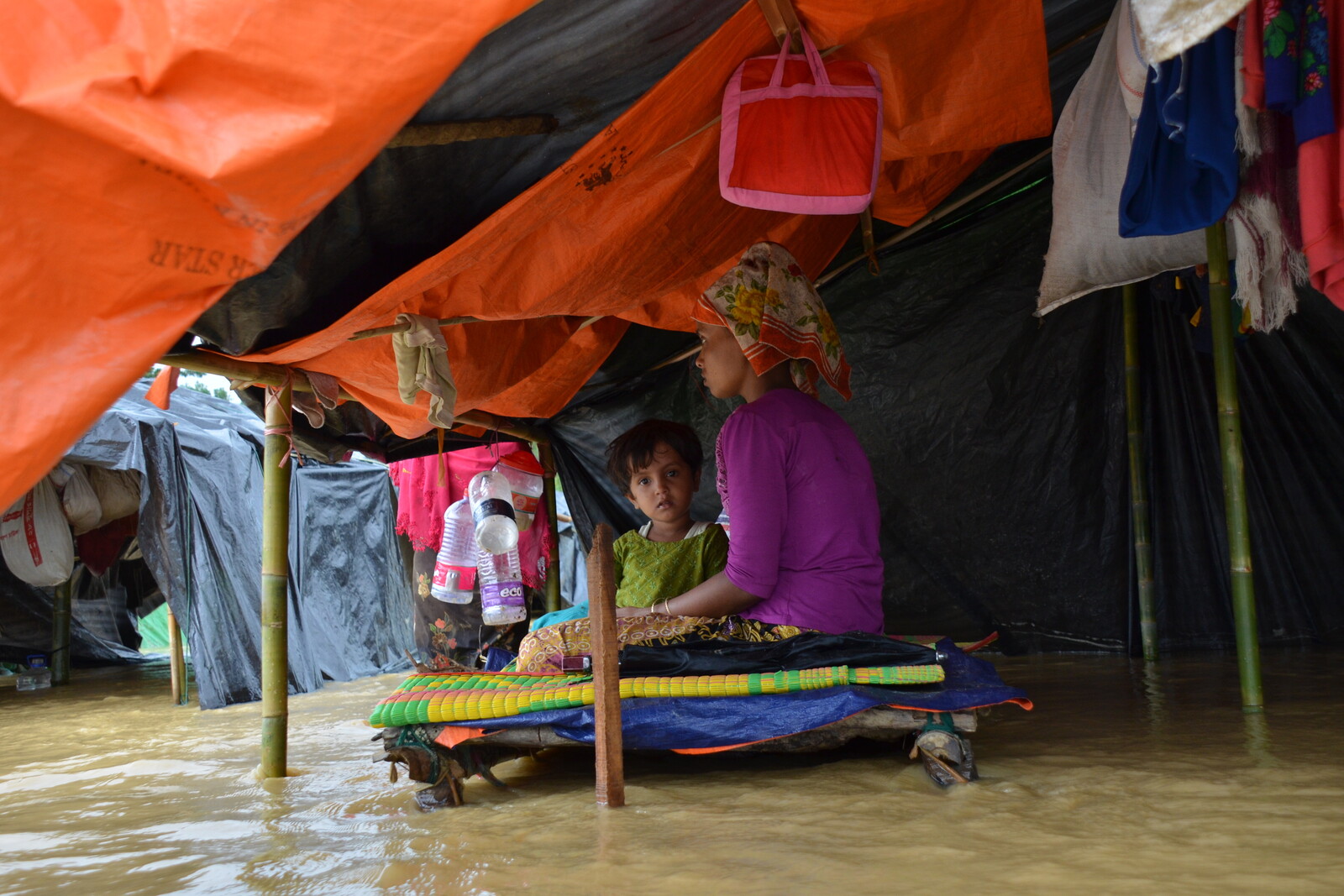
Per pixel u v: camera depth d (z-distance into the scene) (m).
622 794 2.57
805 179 2.83
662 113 2.72
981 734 3.38
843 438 3.12
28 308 1.29
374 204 2.65
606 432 6.44
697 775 2.94
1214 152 2.83
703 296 3.29
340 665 7.89
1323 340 5.48
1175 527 5.75
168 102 1.31
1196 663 5.11
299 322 3.08
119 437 6.46
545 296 3.26
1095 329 5.66
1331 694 3.80
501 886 1.93
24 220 1.27
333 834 2.53
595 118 2.69
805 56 2.79
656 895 1.82
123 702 7.28
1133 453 5.62
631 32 2.31
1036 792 2.45
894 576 6.08
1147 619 5.54
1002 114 3.12
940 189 4.43
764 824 2.28
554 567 6.62
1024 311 5.61
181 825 2.79
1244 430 5.68
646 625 3.05
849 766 2.91
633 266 3.31
